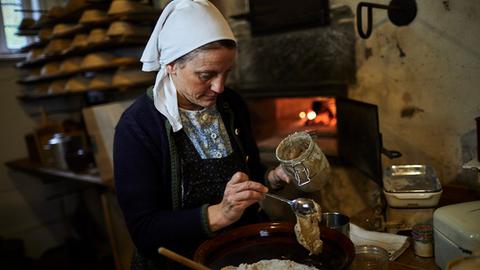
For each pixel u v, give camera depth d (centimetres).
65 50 259
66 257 322
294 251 103
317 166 107
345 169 202
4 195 328
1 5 327
